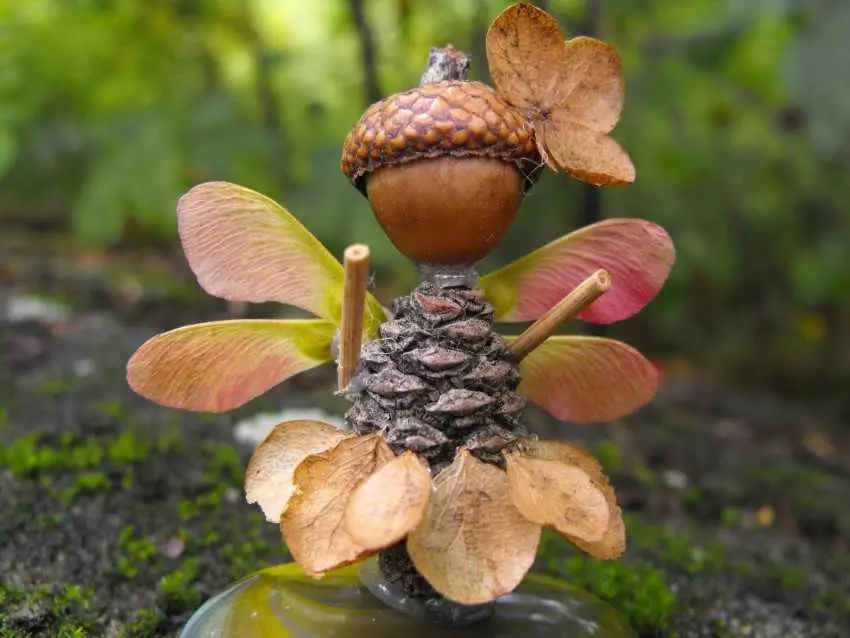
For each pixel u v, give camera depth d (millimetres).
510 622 78
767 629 101
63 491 112
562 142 73
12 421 132
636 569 111
